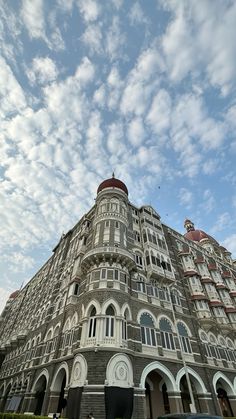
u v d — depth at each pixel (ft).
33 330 140.56
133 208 140.56
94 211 140.87
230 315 130.52
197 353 98.58
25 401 97.60
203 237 206.08
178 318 104.63
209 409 83.35
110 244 99.86
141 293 98.53
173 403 75.36
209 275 144.77
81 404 61.31
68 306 102.37
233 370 107.45
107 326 75.00
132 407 63.05
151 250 118.01
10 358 161.07
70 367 78.69
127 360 70.59
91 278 91.76
